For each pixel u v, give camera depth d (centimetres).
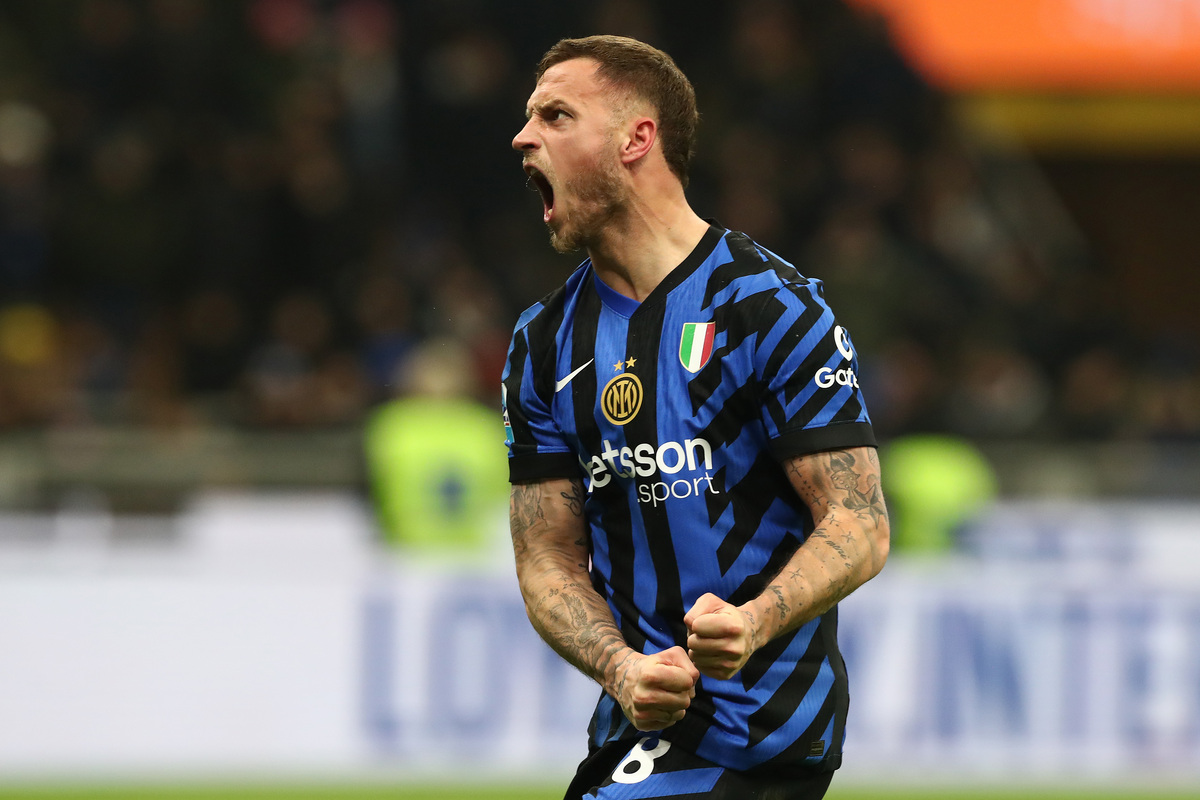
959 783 2458
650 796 847
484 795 2264
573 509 889
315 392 2730
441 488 2461
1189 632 2558
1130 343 3416
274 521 2445
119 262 3059
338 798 2223
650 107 847
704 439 830
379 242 3170
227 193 3095
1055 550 2628
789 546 841
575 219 848
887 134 3506
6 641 2344
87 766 2352
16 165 3155
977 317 3328
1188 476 2688
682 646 843
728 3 3634
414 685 2417
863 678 2473
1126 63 3841
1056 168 4122
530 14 3428
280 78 3362
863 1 3822
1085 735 2516
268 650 2403
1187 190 4178
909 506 2603
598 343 859
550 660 2441
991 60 3834
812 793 880
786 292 822
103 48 3219
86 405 2672
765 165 3391
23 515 2388
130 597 2381
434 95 3359
